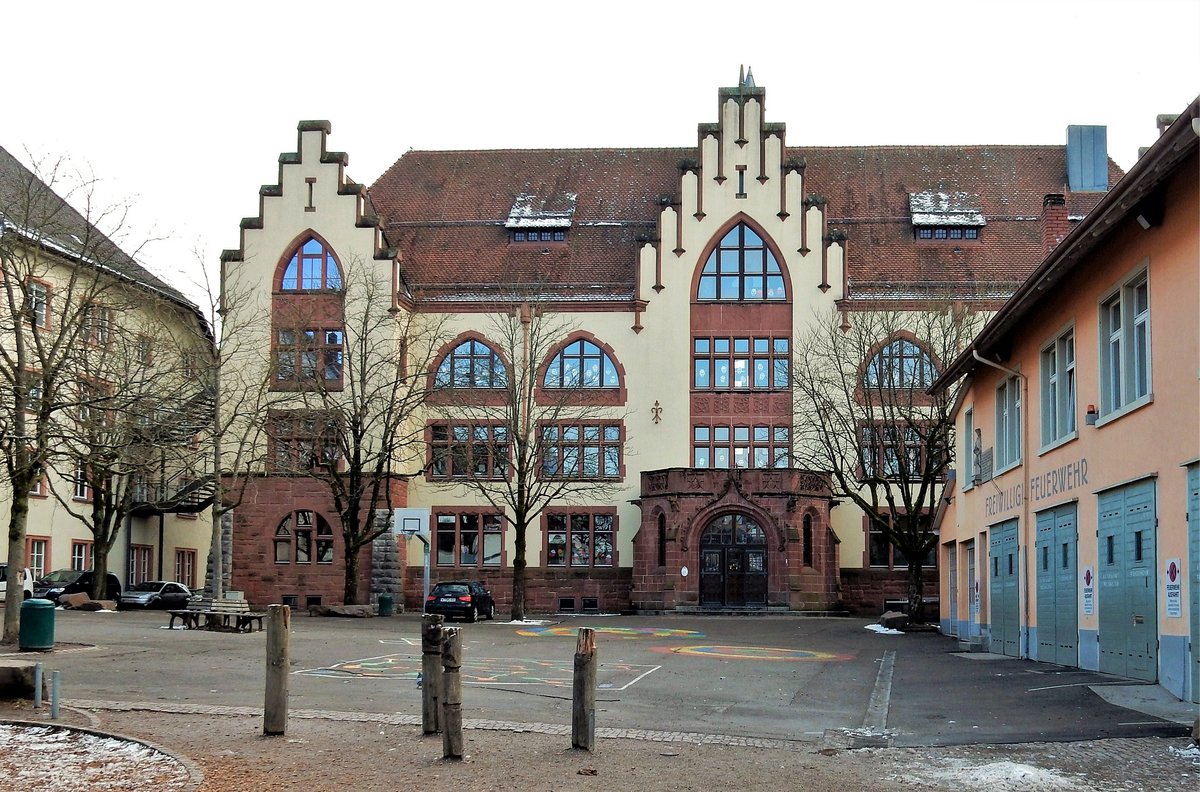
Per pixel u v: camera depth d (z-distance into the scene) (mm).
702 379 55656
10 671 16562
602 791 11539
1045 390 25594
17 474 26281
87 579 49094
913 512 43469
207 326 47000
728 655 29000
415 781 11859
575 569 54625
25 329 34906
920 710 17812
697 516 51531
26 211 31047
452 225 60375
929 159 62281
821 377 49594
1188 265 17453
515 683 21219
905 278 56281
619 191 61531
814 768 12836
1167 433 18312
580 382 55844
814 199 55719
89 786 11422
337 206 54688
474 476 51750
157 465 36438
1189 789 11727
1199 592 16906
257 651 27125
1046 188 60094
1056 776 12305
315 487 53812
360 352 51562
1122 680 19844
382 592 53031
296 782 11750
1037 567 25875
